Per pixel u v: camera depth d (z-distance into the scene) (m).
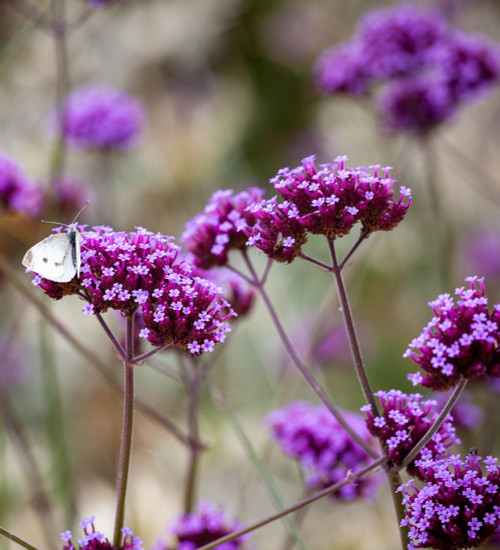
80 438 1.10
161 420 0.79
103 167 1.25
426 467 0.65
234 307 0.78
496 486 0.64
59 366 1.19
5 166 0.87
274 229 0.68
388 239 1.29
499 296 1.28
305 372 0.69
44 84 1.32
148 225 1.34
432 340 0.64
